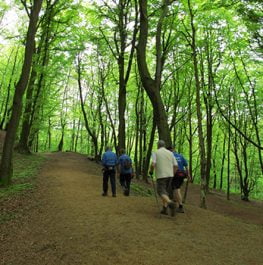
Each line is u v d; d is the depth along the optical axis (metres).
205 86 24.92
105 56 29.55
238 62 25.22
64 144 58.78
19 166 18.67
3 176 13.09
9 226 8.79
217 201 24.61
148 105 33.75
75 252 6.18
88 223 7.74
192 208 10.66
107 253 5.88
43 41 21.28
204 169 15.77
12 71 33.84
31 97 22.92
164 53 20.45
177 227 7.58
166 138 11.34
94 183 15.78
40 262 6.23
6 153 13.23
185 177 9.74
